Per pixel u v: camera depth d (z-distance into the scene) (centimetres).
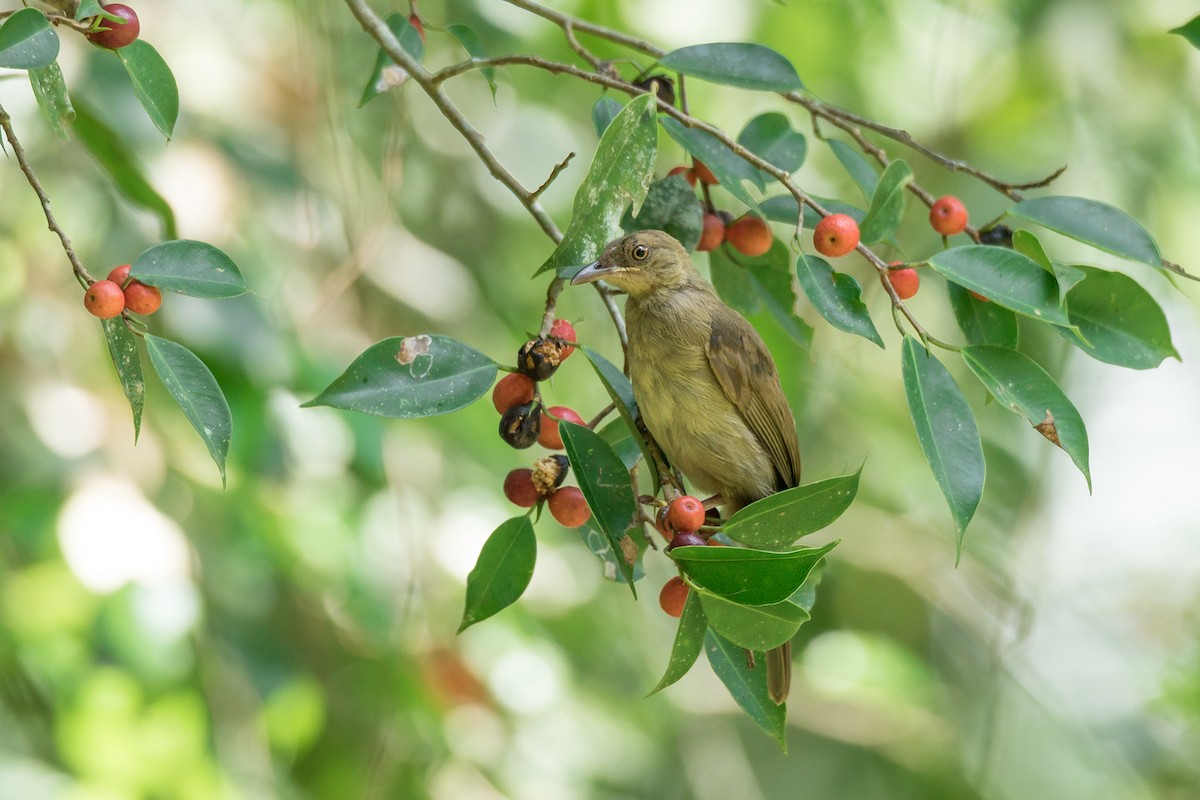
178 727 1069
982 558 1440
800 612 561
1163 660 1462
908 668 1381
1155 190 1390
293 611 1213
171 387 587
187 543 1074
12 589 1072
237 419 1033
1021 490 1440
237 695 1133
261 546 1109
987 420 1425
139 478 1098
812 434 1377
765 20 1358
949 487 613
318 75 1119
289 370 1063
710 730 1375
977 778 1371
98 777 1057
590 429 620
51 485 1072
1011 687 1500
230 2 1198
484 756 1216
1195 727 1368
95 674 1066
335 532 1128
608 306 767
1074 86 1394
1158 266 693
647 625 1366
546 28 1308
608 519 605
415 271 1277
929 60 1412
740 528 612
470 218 1347
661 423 827
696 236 800
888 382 1434
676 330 810
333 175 1219
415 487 1256
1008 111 1403
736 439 827
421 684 1178
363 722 1194
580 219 646
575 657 1320
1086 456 627
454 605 1250
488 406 1291
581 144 1370
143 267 591
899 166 643
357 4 701
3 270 1121
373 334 1254
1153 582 1552
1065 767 1476
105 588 1038
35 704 1141
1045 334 1330
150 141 1028
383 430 1130
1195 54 1388
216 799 1070
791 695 1399
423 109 1306
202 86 1151
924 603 1555
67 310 1138
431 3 1259
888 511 1474
